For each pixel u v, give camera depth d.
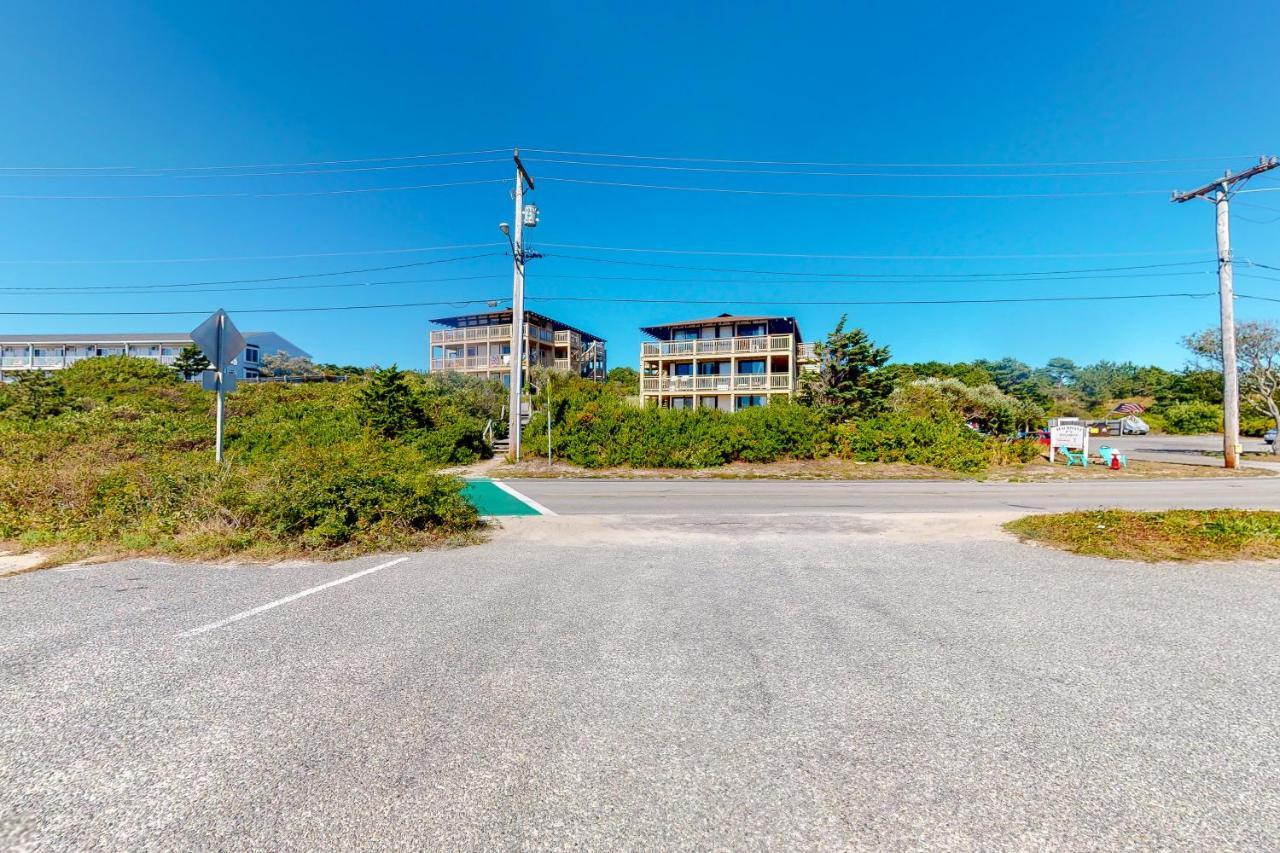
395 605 4.50
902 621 4.15
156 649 3.54
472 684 3.09
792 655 3.51
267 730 2.59
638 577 5.43
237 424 19.36
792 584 5.18
